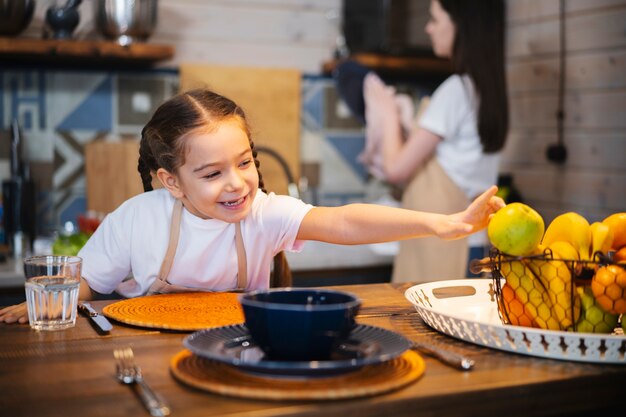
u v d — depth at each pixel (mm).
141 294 1501
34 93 2742
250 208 1426
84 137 2809
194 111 1346
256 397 800
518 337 975
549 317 1031
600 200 2613
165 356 966
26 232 2498
